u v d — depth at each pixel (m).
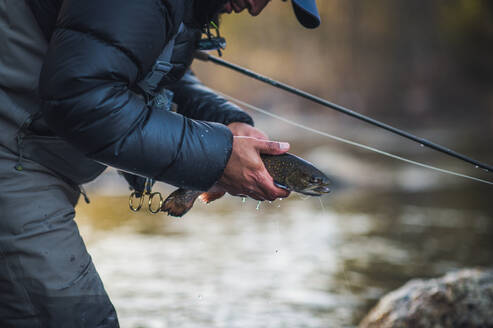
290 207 10.24
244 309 4.80
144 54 1.86
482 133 27.62
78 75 1.77
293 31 45.28
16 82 2.07
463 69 40.56
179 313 4.67
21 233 2.09
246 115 2.82
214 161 2.00
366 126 32.41
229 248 7.04
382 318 4.05
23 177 2.11
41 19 2.02
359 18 44.41
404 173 14.66
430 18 42.62
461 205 10.65
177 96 2.90
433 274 6.08
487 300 3.81
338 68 43.56
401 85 41.25
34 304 2.10
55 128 1.86
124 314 4.64
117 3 1.81
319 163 14.56
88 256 2.24
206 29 2.38
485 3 41.41
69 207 2.22
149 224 8.47
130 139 1.88
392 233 8.18
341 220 9.14
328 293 5.33
